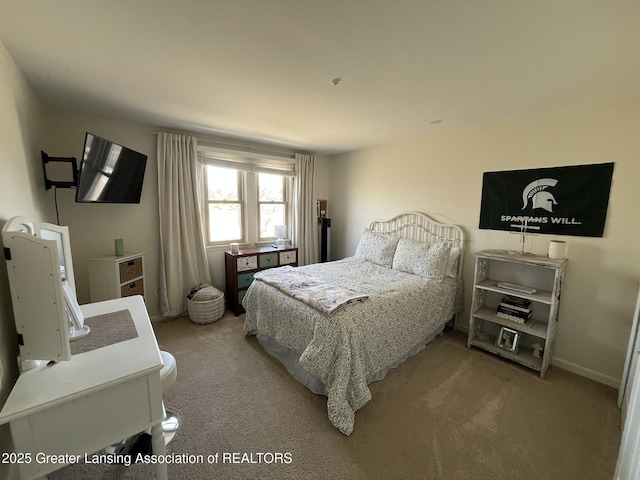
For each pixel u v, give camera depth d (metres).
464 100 2.16
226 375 2.24
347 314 1.95
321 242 4.64
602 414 1.86
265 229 4.18
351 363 1.82
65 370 1.02
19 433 0.85
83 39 1.39
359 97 2.13
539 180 2.49
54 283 1.02
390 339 2.16
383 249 3.43
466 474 1.42
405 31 1.30
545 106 2.25
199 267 3.48
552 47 1.41
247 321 2.83
